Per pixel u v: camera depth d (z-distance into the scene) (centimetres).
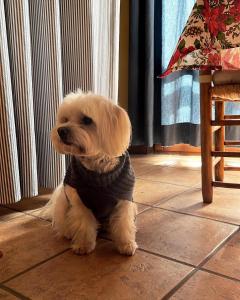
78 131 114
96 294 94
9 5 143
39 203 171
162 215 154
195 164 261
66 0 173
